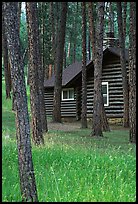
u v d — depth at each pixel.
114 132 20.16
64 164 8.30
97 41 17.41
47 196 6.09
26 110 5.69
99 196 6.19
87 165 8.40
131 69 15.45
